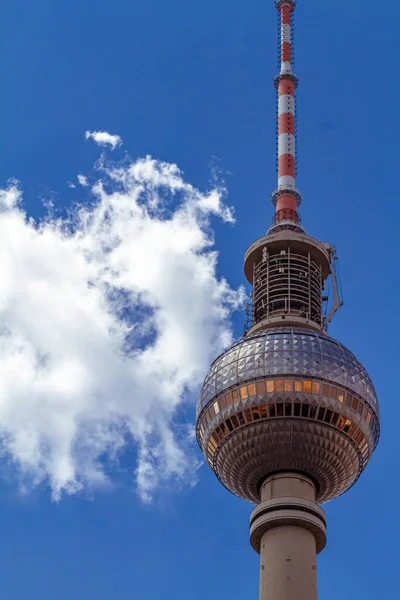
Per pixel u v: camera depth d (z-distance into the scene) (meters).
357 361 126.81
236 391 121.50
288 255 146.25
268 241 148.00
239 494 126.81
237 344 128.88
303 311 139.00
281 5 193.12
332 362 123.00
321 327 137.62
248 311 141.88
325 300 146.25
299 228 154.38
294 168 166.75
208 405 124.44
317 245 148.00
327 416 118.38
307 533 112.62
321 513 114.06
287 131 172.25
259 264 147.50
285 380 119.81
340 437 118.94
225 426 121.44
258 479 121.62
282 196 160.88
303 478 119.00
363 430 121.38
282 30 189.25
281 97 178.25
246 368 122.62
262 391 119.62
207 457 126.31
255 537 115.12
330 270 148.50
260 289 143.75
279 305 141.25
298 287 142.00
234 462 121.50
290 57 185.25
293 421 117.75
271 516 112.69
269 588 108.19
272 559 110.25
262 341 126.00
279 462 119.00
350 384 121.75
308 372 120.56
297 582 107.88
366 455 123.19
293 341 124.94
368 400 123.25
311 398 118.56
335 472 120.31
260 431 118.50
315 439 117.81
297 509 112.94
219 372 125.50
